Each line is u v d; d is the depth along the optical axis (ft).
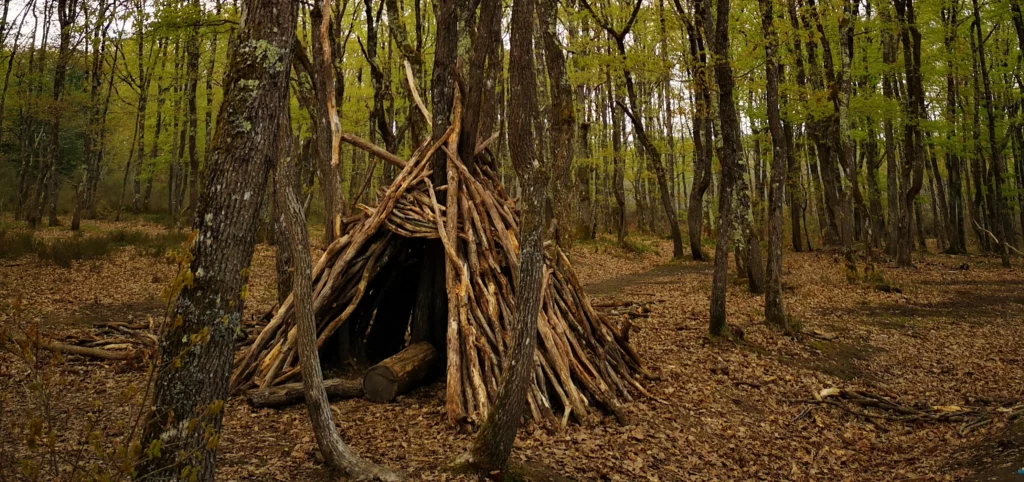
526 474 17.79
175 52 72.43
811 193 113.50
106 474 10.05
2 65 80.59
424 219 29.45
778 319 39.68
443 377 28.78
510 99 16.71
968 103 86.02
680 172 127.85
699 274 67.77
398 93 81.92
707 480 19.84
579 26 64.54
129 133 108.37
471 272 27.68
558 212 32.04
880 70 69.67
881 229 93.50
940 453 22.90
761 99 75.77
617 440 21.93
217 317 11.28
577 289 30.27
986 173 99.04
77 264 51.21
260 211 12.12
